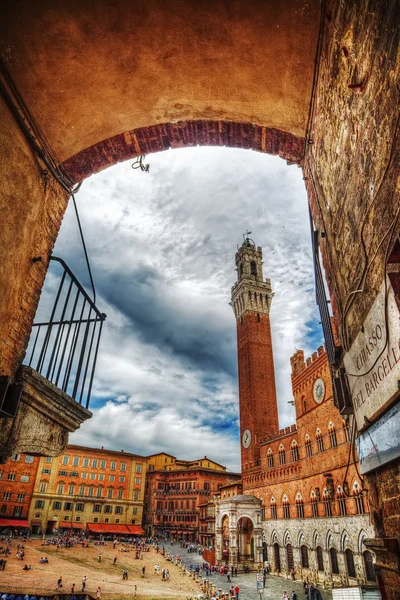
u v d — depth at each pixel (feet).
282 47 25.58
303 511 167.22
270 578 173.58
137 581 163.12
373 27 14.92
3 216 20.95
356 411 22.20
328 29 21.17
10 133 21.91
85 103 28.02
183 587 155.74
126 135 32.53
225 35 25.84
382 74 14.34
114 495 294.25
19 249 22.70
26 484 260.42
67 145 29.09
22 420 20.80
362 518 122.62
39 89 24.98
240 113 31.89
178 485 352.69
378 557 19.57
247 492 237.04
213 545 271.08
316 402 165.48
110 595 130.31
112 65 26.76
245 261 345.51
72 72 25.84
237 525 200.95
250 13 24.20
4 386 19.16
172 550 264.52
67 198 30.09
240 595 137.08
